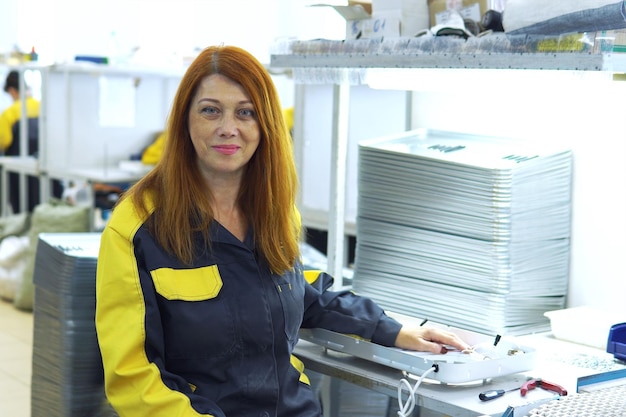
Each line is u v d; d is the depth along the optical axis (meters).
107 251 1.74
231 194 1.88
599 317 2.12
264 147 1.86
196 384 1.76
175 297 1.72
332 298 2.00
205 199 1.80
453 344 1.86
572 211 2.30
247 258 1.81
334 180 2.45
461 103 2.58
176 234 1.75
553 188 2.23
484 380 1.75
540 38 1.64
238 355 1.78
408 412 1.67
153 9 7.33
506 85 2.21
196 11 7.09
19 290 5.23
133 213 1.76
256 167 1.87
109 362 1.71
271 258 1.85
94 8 7.72
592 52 1.57
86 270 2.27
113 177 5.07
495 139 2.44
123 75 5.57
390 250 2.35
